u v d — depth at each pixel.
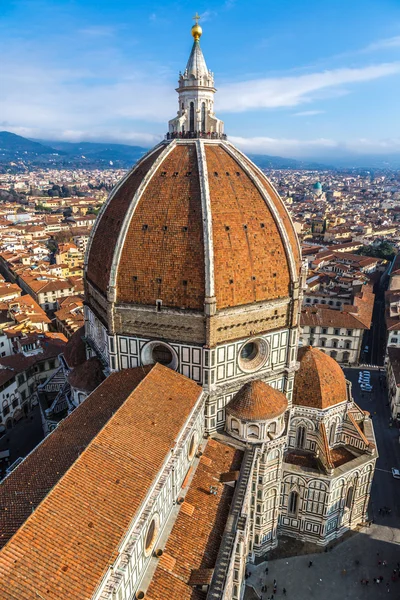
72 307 189.00
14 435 123.44
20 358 133.88
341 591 77.62
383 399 140.62
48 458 54.28
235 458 72.50
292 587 78.12
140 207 72.06
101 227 82.25
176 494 61.47
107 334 77.12
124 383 71.12
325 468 81.56
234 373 76.12
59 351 140.62
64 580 38.41
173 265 69.75
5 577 36.88
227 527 59.16
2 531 42.06
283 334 79.06
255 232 73.19
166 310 70.81
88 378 82.25
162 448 56.59
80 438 57.16
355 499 88.31
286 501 85.50
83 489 46.94
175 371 73.88
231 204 72.00
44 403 102.81
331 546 86.19
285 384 82.38
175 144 77.69
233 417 75.12
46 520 42.34
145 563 51.53
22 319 169.75
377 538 88.44
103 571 40.25
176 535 56.62
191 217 69.56
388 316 171.12
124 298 72.81
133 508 47.09
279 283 75.62
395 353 145.75
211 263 67.50
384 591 77.81
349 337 161.25
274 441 75.25
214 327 69.81
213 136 79.81
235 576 63.16
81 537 42.31
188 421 65.06
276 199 83.44
